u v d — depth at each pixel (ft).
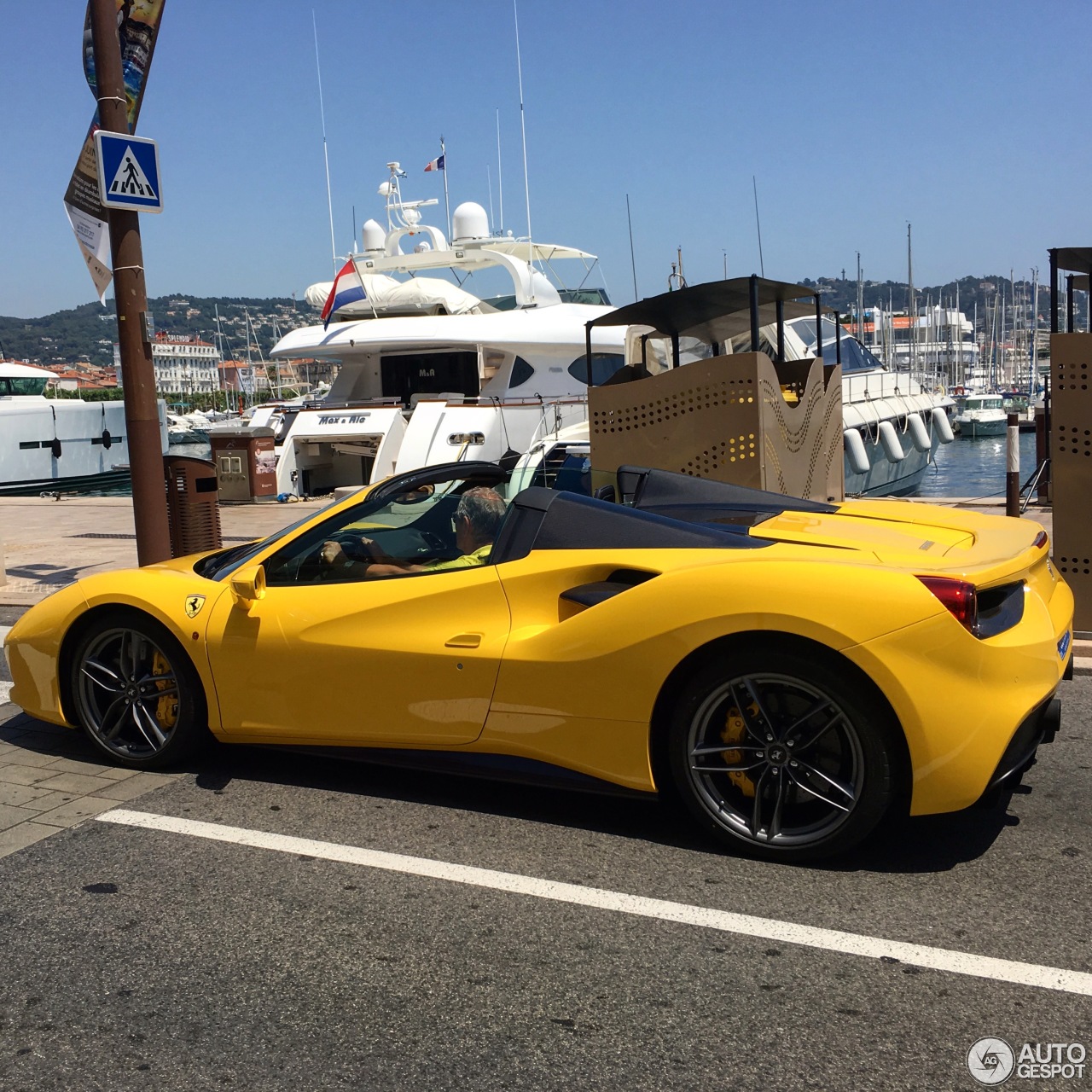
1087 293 28.78
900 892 10.66
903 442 69.82
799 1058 7.97
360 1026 8.51
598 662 11.63
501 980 9.16
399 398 57.82
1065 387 19.26
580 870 11.30
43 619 15.30
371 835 12.37
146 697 14.74
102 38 24.25
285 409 61.98
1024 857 11.41
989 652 10.55
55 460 81.25
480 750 12.53
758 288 26.91
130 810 13.33
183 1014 8.74
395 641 12.83
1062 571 19.77
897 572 10.75
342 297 62.18
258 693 13.71
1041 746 15.19
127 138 24.31
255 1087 7.79
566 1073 7.85
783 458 25.26
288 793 13.83
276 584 13.92
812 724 10.98
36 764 15.25
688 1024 8.44
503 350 56.03
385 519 13.60
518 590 12.49
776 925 10.02
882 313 230.27
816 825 11.12
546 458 41.45
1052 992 8.77
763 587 10.84
